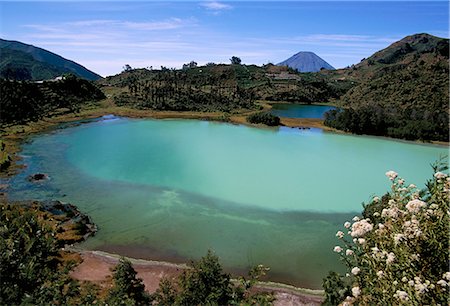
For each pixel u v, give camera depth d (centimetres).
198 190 2919
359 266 556
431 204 528
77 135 4928
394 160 4166
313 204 2738
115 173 3281
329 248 2081
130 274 1501
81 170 3347
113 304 1245
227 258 1944
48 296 1050
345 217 2523
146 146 4391
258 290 1650
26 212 2075
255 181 3209
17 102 5950
